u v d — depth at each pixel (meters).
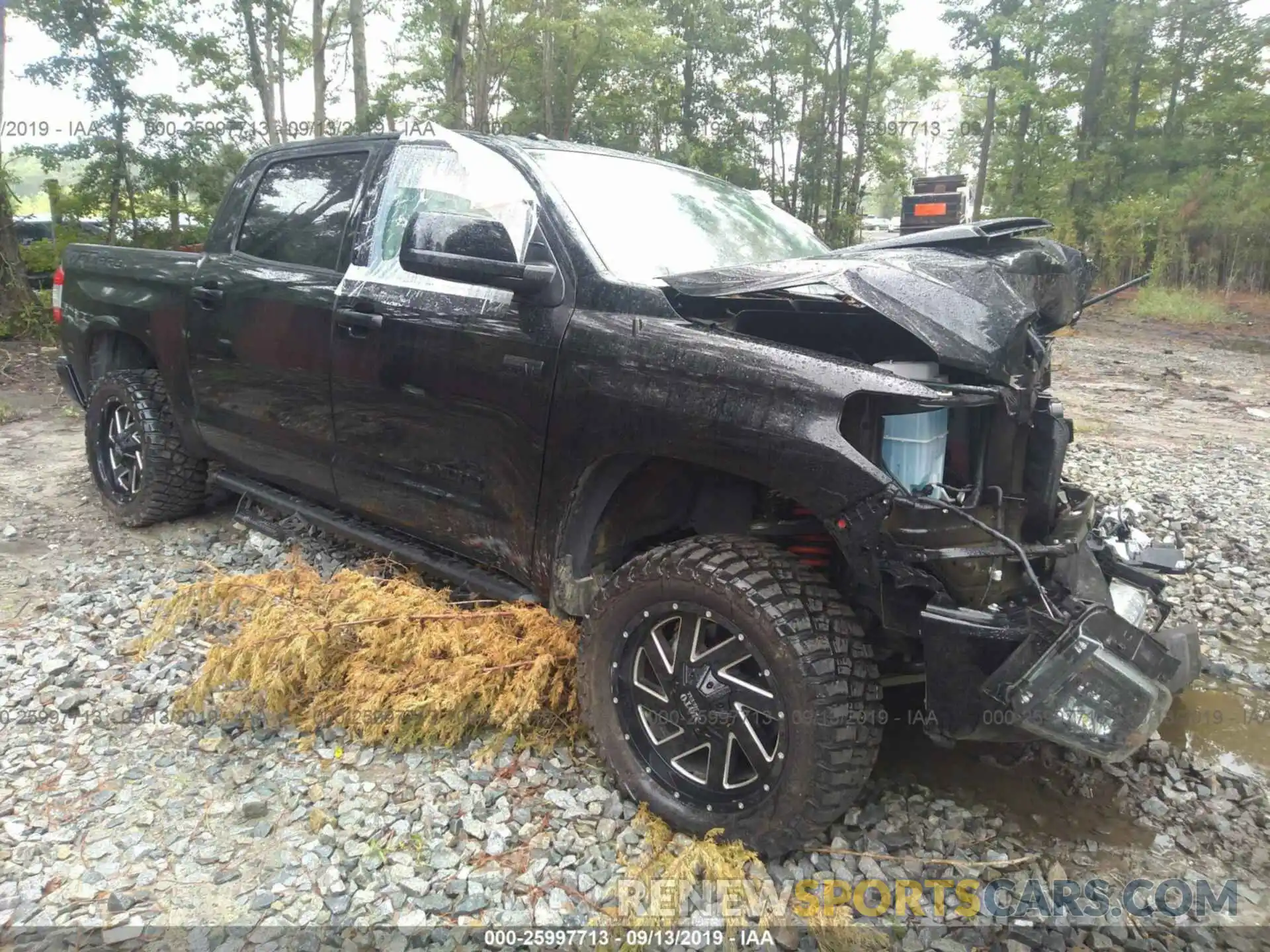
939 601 2.16
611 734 2.57
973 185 26.42
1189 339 14.86
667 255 3.02
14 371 9.12
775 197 25.08
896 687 3.32
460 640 2.90
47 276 12.02
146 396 4.46
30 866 2.27
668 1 22.48
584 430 2.63
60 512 4.96
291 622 2.97
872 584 2.20
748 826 2.31
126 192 13.90
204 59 14.20
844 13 22.77
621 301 2.65
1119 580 2.98
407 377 3.15
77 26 12.46
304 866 2.30
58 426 7.06
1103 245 21.77
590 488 2.72
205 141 14.18
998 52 25.39
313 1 12.41
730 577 2.29
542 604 3.00
